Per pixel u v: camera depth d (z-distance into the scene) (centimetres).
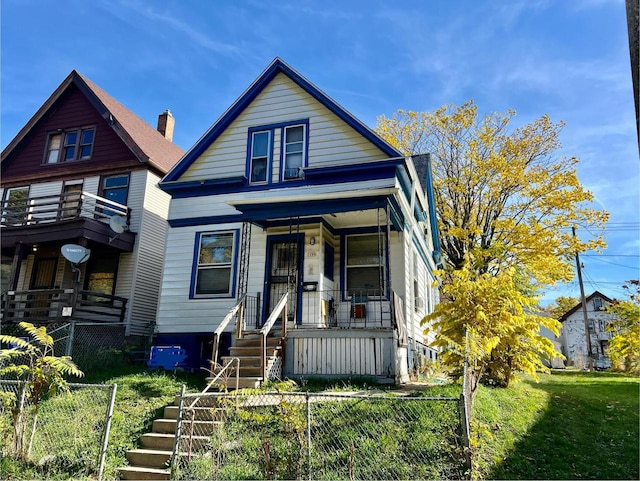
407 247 1262
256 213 1141
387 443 585
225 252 1313
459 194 2569
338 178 1239
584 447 652
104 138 1814
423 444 575
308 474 531
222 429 622
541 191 2191
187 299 1301
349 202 1073
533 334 827
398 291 1179
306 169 1248
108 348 1306
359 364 992
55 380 689
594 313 4681
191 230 1355
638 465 594
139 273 1639
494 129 2481
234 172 1359
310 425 616
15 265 1510
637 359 1930
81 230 1451
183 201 1384
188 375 1094
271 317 973
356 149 1256
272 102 1380
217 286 1291
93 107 1869
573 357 4241
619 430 750
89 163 1794
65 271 1711
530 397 922
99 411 791
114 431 714
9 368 703
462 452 538
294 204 1113
